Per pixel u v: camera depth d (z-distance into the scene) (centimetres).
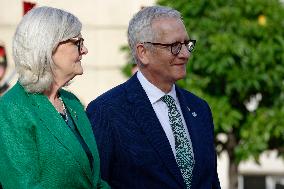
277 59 1502
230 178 1623
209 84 1516
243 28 1487
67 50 696
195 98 856
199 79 1493
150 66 812
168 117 819
